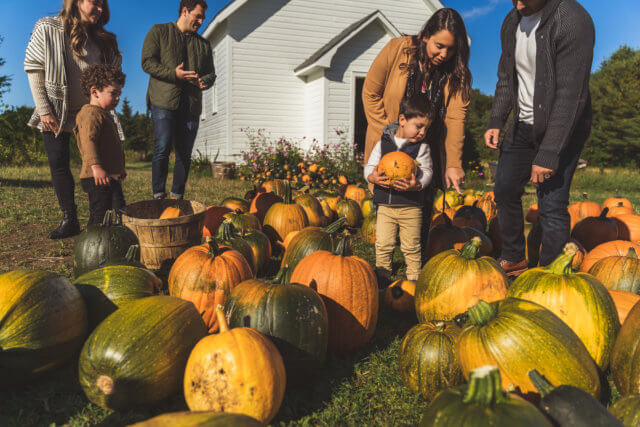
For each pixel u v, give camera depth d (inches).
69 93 187.3
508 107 151.9
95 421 78.3
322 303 94.9
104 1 185.3
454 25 135.2
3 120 714.8
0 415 78.6
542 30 125.2
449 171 148.7
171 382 80.5
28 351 82.1
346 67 596.1
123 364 75.9
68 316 89.0
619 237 195.5
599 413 59.9
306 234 141.1
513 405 57.3
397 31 597.9
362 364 100.7
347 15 645.3
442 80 146.6
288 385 89.6
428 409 62.7
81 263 132.8
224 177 550.9
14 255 177.9
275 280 95.9
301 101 640.4
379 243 148.3
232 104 604.4
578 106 122.1
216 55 665.6
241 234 165.9
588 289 90.1
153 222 149.9
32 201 296.8
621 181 632.4
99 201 166.9
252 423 53.0
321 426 78.0
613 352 84.7
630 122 1179.3
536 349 72.2
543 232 137.6
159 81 232.4
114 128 171.9
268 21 609.9
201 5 236.2
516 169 147.3
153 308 84.0
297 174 513.3
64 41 179.9
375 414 83.1
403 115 140.8
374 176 140.7
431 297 108.7
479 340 76.4
